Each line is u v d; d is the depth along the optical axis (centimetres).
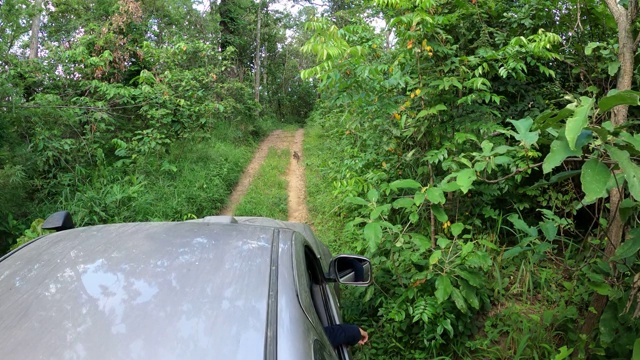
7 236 598
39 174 753
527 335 360
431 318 365
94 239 211
